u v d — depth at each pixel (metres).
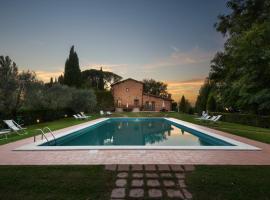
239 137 10.59
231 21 14.84
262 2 9.07
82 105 26.97
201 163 5.72
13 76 15.59
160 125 21.06
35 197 3.96
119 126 20.39
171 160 6.00
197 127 15.33
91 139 13.28
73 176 4.79
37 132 12.26
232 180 4.59
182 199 3.88
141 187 4.31
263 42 7.41
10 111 15.25
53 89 22.27
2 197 3.95
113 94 46.59
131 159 6.08
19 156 6.50
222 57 24.80
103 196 3.98
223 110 27.56
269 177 4.75
